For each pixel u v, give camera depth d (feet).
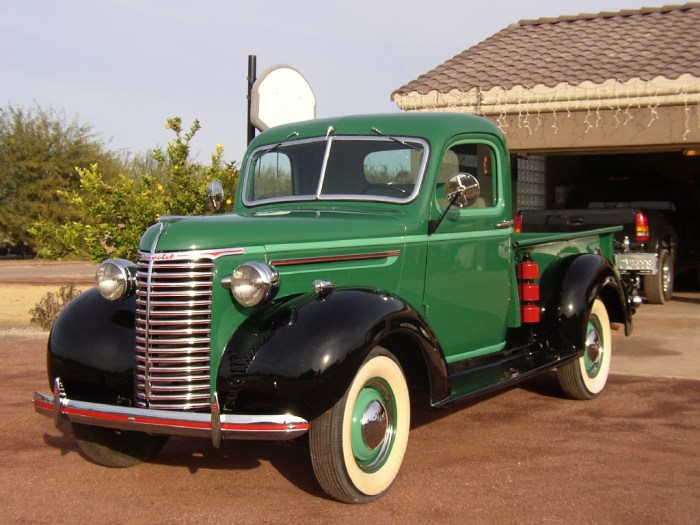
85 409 14.39
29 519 13.88
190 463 17.03
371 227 16.40
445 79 38.52
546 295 21.44
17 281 69.00
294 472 16.30
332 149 18.63
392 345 16.05
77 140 128.36
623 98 34.22
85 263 107.96
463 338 18.88
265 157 19.65
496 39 44.91
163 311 14.02
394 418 15.14
